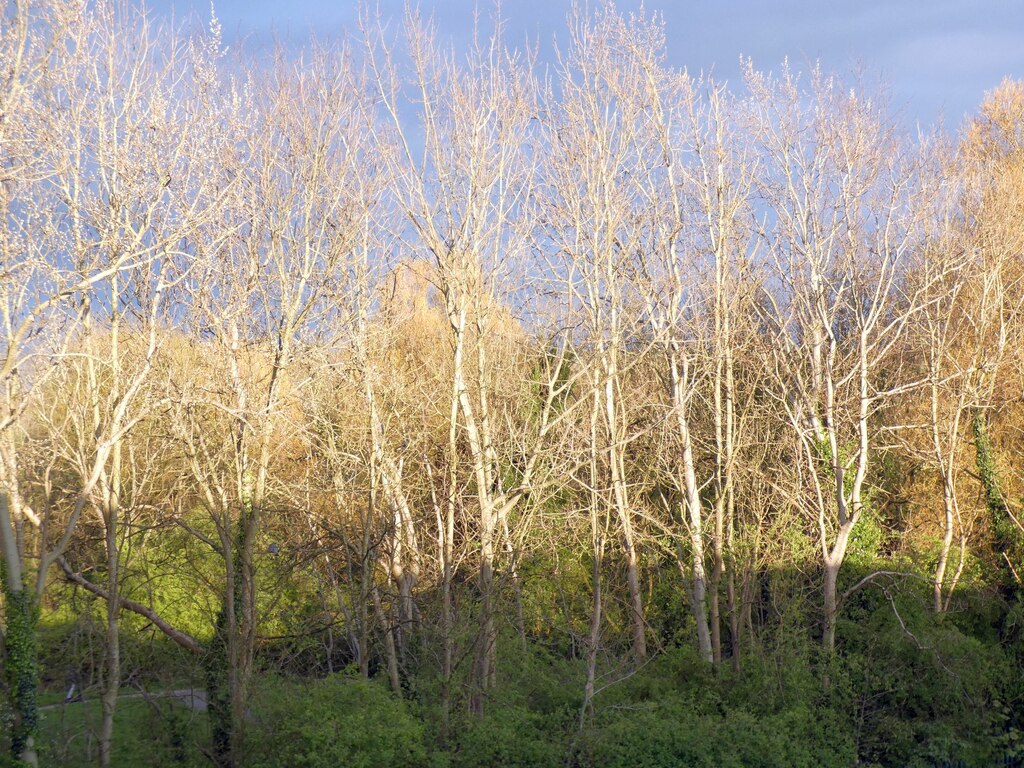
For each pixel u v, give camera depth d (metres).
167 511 24.47
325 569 27.38
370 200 25.80
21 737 17.47
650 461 33.66
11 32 18.19
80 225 20.45
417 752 20.05
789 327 33.56
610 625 29.97
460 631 23.17
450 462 25.09
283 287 23.78
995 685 26.83
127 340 23.05
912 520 32.12
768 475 32.66
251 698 20.97
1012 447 33.12
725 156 31.77
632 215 30.16
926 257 31.16
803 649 25.80
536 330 29.77
